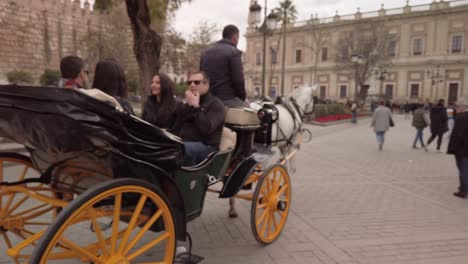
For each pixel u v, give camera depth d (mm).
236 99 4523
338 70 50938
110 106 2178
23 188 2598
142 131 2465
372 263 3738
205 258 3746
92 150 2291
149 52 9312
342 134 18000
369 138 16234
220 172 3547
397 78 52281
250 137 4074
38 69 30453
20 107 2137
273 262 3703
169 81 3709
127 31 29766
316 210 5488
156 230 2709
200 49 32312
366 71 41781
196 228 4605
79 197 2070
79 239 4090
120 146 2285
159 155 2576
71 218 2023
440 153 11938
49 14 30984
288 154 5652
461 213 5516
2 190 2678
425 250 4090
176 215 2783
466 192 6367
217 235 4391
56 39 31625
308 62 58375
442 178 8016
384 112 12336
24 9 29312
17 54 29016
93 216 2225
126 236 2389
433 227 4855
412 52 51125
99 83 2955
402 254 3973
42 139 2314
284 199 4438
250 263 3666
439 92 49312
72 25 32781
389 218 5191
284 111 5844
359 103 40844
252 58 64500
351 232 4602
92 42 30219
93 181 2676
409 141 15289
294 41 59688
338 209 5562
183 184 2955
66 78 3240
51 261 3516
